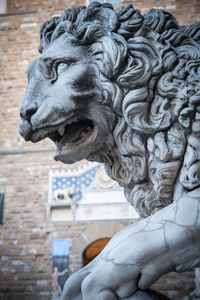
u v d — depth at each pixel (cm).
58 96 98
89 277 80
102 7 108
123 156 105
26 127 100
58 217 942
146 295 79
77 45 103
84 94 99
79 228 925
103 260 81
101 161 115
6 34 1066
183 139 94
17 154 992
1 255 933
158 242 80
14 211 958
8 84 1038
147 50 100
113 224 915
